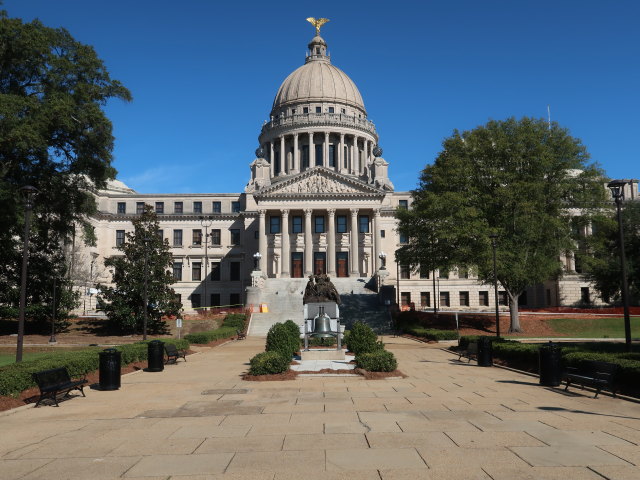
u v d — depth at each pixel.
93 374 20.97
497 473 8.04
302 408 13.55
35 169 40.94
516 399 14.70
